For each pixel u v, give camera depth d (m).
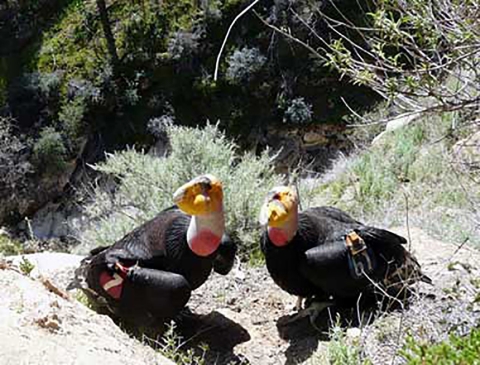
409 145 6.60
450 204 5.67
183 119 12.33
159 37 12.53
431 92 3.13
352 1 10.30
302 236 3.86
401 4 3.16
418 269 3.98
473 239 4.88
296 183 6.32
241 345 3.97
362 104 11.73
